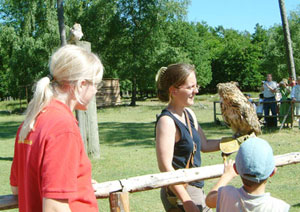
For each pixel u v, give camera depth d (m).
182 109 2.31
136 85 30.03
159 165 2.16
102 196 1.97
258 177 1.74
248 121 2.30
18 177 1.56
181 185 2.12
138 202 5.02
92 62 1.59
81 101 1.57
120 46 27.83
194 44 39.88
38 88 1.49
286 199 4.84
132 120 17.83
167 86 2.26
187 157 2.24
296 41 37.12
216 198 2.00
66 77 1.53
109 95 28.67
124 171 6.86
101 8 27.08
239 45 54.66
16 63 25.20
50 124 1.42
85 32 27.27
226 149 2.27
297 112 11.28
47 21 24.31
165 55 26.72
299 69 37.34
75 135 1.44
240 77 53.53
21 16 26.12
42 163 1.39
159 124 2.19
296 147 8.48
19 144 1.51
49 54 24.28
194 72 2.27
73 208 1.44
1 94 49.38
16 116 23.41
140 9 26.61
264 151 1.76
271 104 11.90
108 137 11.79
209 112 19.84
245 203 1.79
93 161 7.70
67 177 1.37
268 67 40.47
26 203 1.46
